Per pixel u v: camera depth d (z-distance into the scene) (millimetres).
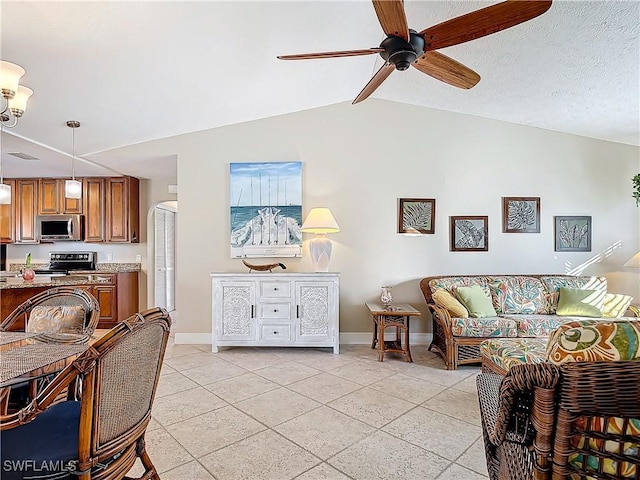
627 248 4508
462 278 4258
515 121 4520
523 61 3270
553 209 4559
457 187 4570
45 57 2703
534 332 3541
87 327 2152
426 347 4344
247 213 4555
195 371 3424
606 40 2842
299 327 4062
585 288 4090
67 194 3857
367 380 3182
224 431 2260
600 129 4367
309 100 4352
